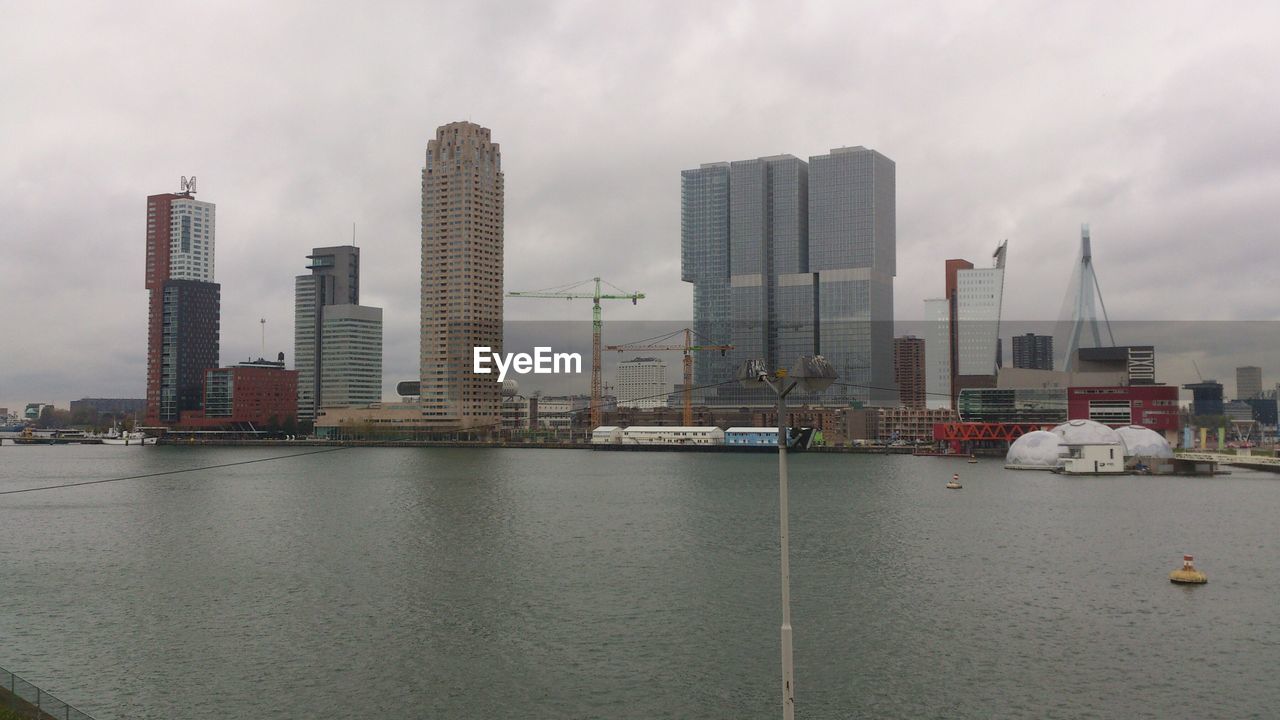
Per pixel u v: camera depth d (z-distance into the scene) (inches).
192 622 4136.3
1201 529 6860.2
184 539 6569.9
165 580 5064.0
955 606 4360.2
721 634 3907.5
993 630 3939.5
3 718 2484.0
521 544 6250.0
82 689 3267.7
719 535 6633.9
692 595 4618.6
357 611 4325.8
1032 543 6200.8
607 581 4968.0
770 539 6437.0
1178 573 4874.5
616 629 3988.7
